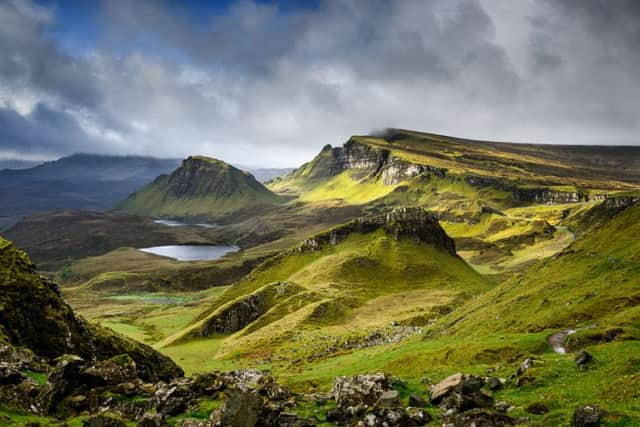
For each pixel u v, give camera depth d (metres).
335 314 183.62
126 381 44.25
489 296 119.88
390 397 38.00
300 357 122.88
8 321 62.78
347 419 36.38
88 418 32.31
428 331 114.75
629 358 39.44
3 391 36.53
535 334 66.81
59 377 40.19
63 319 71.06
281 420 34.25
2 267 70.94
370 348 119.56
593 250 100.31
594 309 69.62
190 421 34.16
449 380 39.94
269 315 190.75
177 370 84.00
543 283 97.94
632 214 102.94
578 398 34.06
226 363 130.88
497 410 34.00
